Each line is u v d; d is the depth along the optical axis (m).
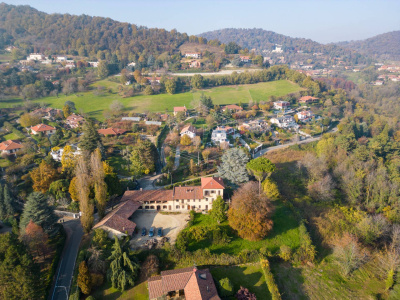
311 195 91.75
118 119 155.88
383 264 64.69
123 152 116.88
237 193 74.44
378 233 73.25
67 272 62.66
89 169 87.06
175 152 121.88
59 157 116.19
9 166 111.44
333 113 180.38
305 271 62.97
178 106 178.88
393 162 109.81
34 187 95.31
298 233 72.38
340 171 102.56
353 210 84.56
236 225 68.00
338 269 64.75
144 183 99.19
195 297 49.03
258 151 128.00
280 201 85.00
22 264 53.28
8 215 84.75
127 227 68.56
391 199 88.81
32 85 195.38
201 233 66.38
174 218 76.69
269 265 61.28
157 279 54.34
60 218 83.19
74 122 150.50
